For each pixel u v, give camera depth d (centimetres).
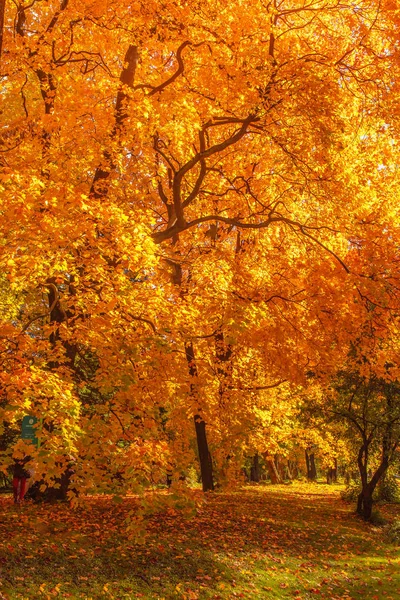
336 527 1728
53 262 789
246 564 1161
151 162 1228
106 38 1030
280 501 2145
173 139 1066
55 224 686
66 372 809
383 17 1059
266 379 1939
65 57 1110
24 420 765
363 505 2020
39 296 1376
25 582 832
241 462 1323
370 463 2655
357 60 1132
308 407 2208
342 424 2267
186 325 930
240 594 988
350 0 1118
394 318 1146
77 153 902
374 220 1231
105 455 740
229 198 1440
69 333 812
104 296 795
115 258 829
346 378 1923
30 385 687
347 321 1183
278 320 1209
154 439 822
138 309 881
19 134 1038
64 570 912
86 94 945
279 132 1114
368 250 1162
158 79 1179
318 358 1327
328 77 1059
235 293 1014
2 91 1377
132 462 700
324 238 1353
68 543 1016
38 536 1021
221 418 1195
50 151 890
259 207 1420
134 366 812
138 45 1039
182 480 770
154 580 967
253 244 1431
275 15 1107
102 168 920
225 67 1031
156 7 953
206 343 1103
